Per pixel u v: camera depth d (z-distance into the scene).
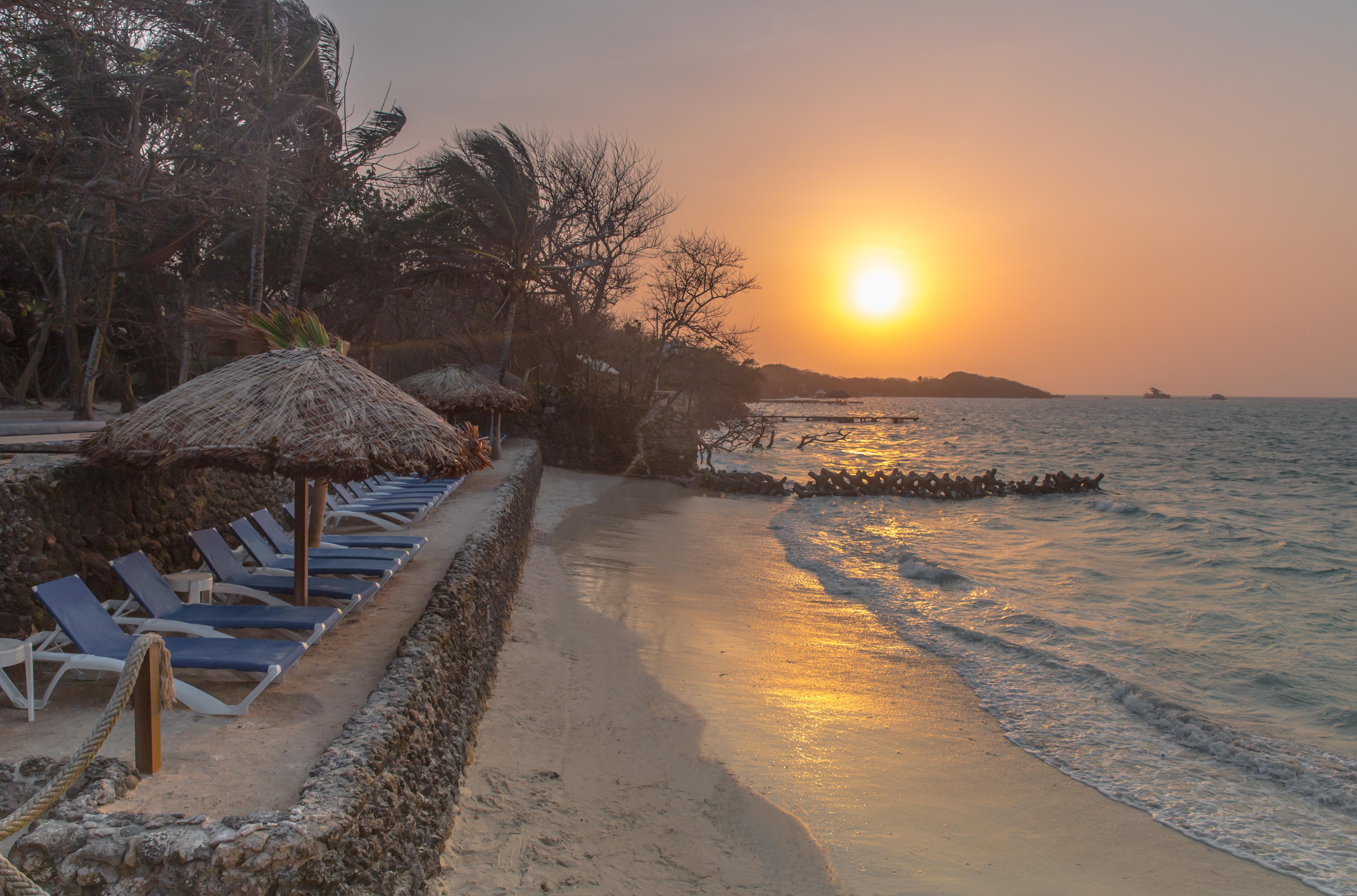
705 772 6.07
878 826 5.70
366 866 3.32
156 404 5.63
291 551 7.74
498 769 5.50
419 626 5.53
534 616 9.58
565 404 27.62
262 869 2.90
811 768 6.47
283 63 10.84
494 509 11.27
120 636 4.68
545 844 4.66
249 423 5.45
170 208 11.05
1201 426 108.12
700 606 11.19
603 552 14.32
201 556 7.40
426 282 23.33
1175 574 16.05
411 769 4.12
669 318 30.25
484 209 23.30
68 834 2.94
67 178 10.03
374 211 20.53
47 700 4.50
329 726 4.54
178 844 2.89
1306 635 11.53
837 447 62.34
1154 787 6.63
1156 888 5.22
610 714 6.95
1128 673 9.58
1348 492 33.84
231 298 20.14
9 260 19.30
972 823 5.88
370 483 13.49
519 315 27.94
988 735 7.52
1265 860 5.59
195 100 9.49
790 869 4.95
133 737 4.27
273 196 13.03
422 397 18.17
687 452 29.20
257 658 4.55
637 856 4.77
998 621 11.59
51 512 5.41
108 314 16.23
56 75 9.74
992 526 22.69
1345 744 7.66
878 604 12.30
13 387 23.75
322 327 7.60
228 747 4.19
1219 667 9.98
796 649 9.62
